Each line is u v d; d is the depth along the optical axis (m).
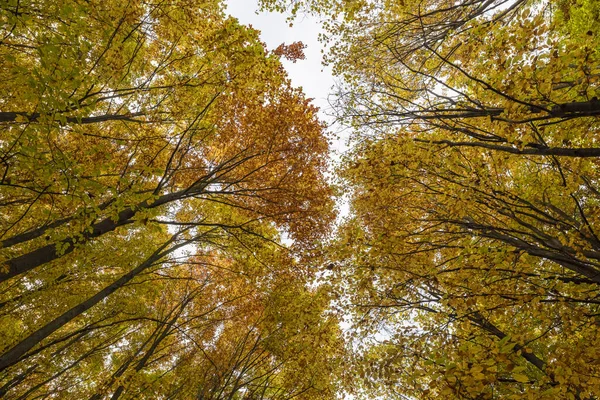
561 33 5.75
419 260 5.71
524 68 3.46
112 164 4.12
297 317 7.64
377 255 5.46
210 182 7.07
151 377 7.93
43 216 6.17
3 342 7.29
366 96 6.63
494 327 5.26
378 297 5.71
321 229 8.33
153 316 9.29
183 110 6.65
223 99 6.99
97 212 4.03
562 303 4.28
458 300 4.61
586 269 4.41
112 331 8.78
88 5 4.80
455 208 5.21
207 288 10.01
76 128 4.23
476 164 5.43
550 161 5.23
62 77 3.47
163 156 7.47
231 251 8.55
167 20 6.04
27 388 8.52
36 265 4.39
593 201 6.48
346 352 6.43
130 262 8.40
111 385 6.98
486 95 4.00
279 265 8.20
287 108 7.48
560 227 4.76
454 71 8.60
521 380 3.02
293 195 7.85
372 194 6.87
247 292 9.33
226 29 5.38
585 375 3.27
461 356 3.14
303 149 7.86
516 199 4.99
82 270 7.75
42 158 3.55
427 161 5.48
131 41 6.34
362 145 7.09
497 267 4.49
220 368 8.80
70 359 8.29
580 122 4.61
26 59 6.01
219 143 7.95
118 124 7.29
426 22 9.38
